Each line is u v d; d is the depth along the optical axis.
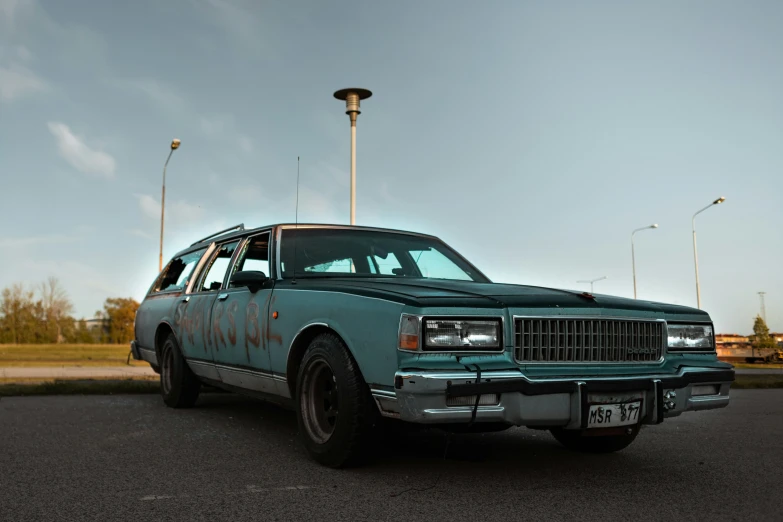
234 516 2.81
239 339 4.77
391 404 3.26
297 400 3.97
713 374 3.82
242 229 5.66
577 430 3.41
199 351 5.58
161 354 6.63
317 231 4.98
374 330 3.39
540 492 3.32
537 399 3.23
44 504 2.96
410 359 3.18
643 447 4.73
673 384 3.62
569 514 2.93
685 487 3.48
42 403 6.56
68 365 17.55
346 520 2.78
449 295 3.37
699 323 4.01
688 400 3.74
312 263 4.66
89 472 3.58
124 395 7.39
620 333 3.64
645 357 3.73
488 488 3.38
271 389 4.47
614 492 3.35
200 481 3.41
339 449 3.60
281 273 4.52
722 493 3.36
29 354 31.16
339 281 4.24
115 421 5.39
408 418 3.15
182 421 5.44
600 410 3.38
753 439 5.13
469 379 3.09
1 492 3.15
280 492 3.21
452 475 3.64
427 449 4.43
